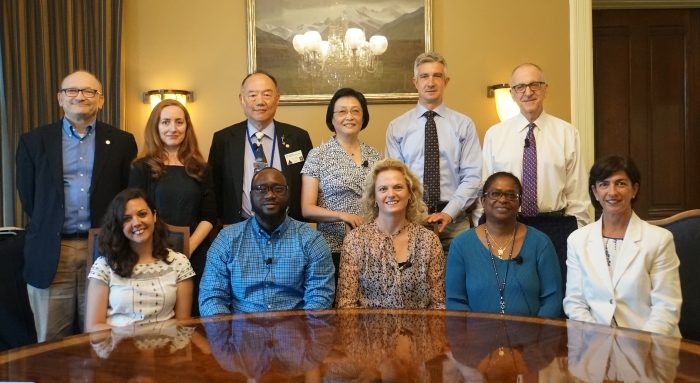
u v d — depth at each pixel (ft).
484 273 8.64
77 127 10.85
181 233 9.58
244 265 8.99
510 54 16.12
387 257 8.96
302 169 11.10
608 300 8.31
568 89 16.15
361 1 16.07
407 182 9.29
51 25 15.57
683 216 9.41
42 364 5.17
